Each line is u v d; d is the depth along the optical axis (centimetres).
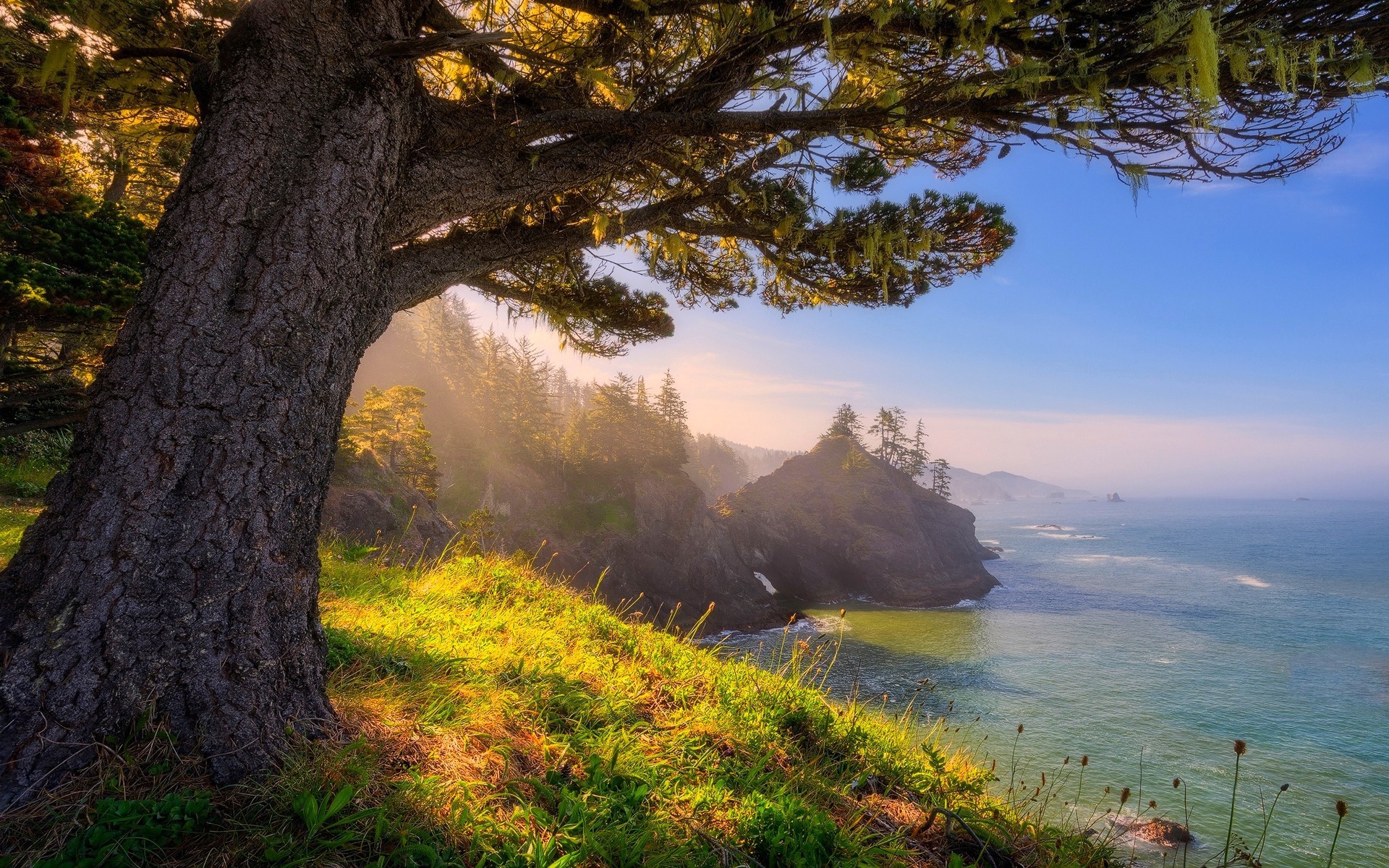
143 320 243
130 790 198
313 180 271
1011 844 339
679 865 243
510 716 326
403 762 254
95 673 208
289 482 256
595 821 250
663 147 408
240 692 230
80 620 210
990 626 5844
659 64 369
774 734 421
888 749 468
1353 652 4716
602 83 326
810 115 360
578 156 379
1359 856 1772
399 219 326
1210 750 2680
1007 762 2336
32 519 749
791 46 339
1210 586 8400
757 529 8338
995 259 534
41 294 688
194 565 228
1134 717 3120
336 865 189
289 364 257
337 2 284
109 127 472
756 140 457
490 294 588
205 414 238
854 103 401
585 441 7212
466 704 322
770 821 280
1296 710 3328
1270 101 318
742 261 662
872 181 475
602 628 612
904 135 468
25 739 194
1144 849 1566
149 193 1016
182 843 187
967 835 335
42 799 187
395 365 7012
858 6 323
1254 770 2453
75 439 237
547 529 6094
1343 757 2664
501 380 6919
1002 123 363
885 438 11762
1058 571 9944
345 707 283
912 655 4619
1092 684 3781
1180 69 275
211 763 214
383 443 4494
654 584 6250
